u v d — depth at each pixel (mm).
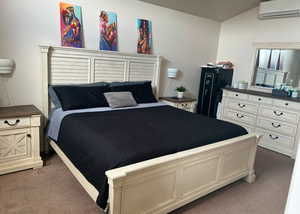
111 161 1669
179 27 4336
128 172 1521
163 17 4059
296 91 3736
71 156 2182
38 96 3021
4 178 2412
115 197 1507
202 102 4855
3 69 2615
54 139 2607
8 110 2602
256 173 2959
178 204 1963
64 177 2504
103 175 1686
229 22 4875
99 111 2859
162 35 4129
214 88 4625
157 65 4051
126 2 3557
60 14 2998
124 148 1771
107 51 3402
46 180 2426
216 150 2152
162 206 1840
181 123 2596
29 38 2832
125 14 3584
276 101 3729
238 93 4273
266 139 3918
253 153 2652
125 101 3199
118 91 3361
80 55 3180
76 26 3133
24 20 2764
